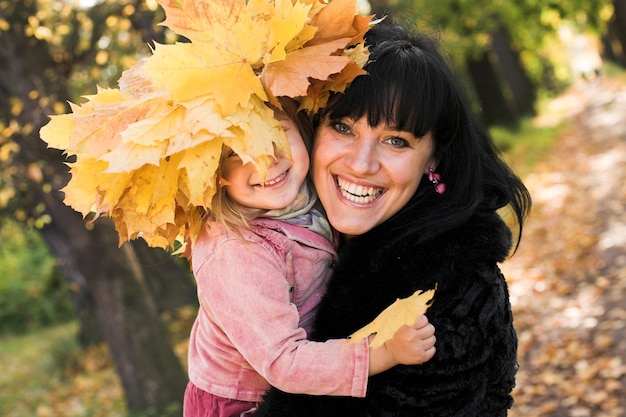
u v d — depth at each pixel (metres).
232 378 2.16
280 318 1.95
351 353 1.86
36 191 7.27
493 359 1.97
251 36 1.84
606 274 8.29
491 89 22.28
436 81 2.10
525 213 2.50
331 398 1.95
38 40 6.71
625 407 5.50
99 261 7.61
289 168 2.04
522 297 8.62
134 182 1.86
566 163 16.41
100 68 7.18
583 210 11.77
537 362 6.69
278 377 1.89
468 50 17.22
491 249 2.02
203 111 1.79
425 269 1.96
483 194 2.27
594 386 5.93
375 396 1.91
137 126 1.77
